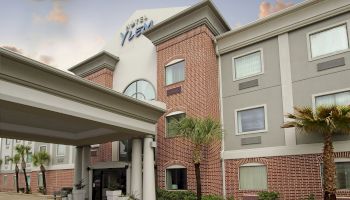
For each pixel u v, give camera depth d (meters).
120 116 15.94
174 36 21.44
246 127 18.72
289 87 17.30
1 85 10.64
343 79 15.62
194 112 19.20
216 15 20.27
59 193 25.81
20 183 37.53
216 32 20.95
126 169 20.78
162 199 18.72
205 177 17.81
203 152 18.20
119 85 25.14
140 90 23.59
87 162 22.33
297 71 17.22
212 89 19.53
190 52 20.28
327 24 16.64
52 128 18.28
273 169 16.92
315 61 16.69
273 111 17.67
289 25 17.75
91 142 20.89
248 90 18.98
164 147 20.20
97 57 25.55
